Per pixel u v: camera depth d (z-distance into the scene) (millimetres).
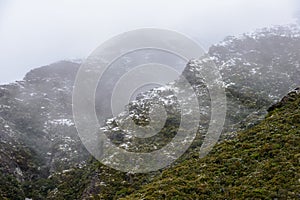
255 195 28203
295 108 44031
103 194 52656
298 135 35969
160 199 31953
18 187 74500
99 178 57875
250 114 63875
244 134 42875
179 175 38875
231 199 29031
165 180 38062
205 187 32281
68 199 65250
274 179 29578
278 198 27016
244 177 32031
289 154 32719
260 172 31453
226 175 33844
